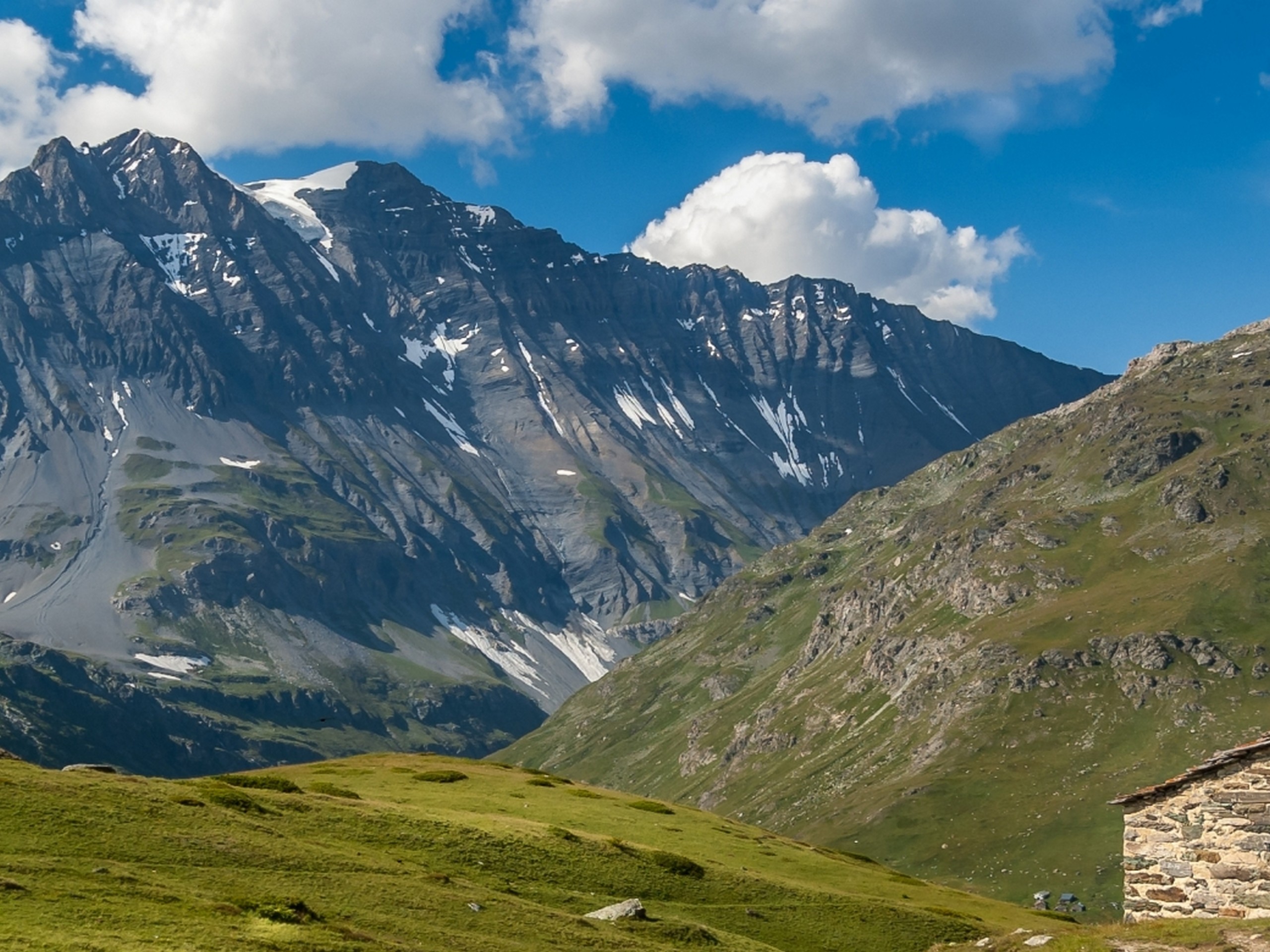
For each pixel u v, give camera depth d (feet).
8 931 139.44
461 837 261.24
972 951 154.20
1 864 167.12
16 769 221.46
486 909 201.05
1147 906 149.28
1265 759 143.23
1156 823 150.10
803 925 265.54
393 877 208.33
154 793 225.97
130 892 165.17
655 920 220.43
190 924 154.51
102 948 138.92
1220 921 136.15
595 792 425.28
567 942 191.21
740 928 254.06
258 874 192.34
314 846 219.00
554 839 279.28
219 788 252.01
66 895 157.69
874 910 285.64
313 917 171.22
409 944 169.68
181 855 192.13
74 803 204.33
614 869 270.05
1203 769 146.82
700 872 286.25
